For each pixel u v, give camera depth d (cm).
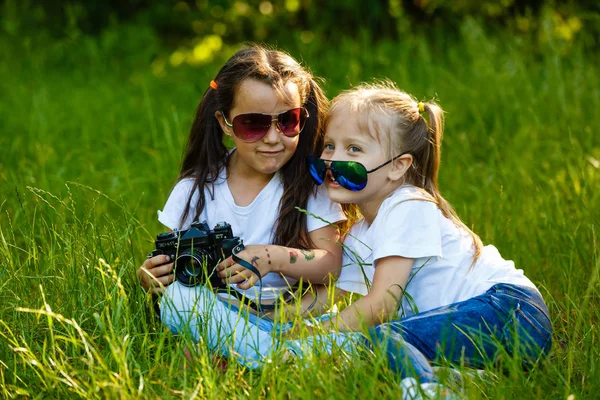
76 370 289
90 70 977
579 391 286
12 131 696
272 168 343
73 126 713
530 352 306
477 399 263
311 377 267
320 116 356
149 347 304
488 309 309
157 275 331
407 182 343
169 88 881
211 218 361
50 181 544
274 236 354
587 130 562
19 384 297
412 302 324
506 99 665
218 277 329
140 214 495
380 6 1016
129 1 1162
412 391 264
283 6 1094
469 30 836
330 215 353
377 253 320
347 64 846
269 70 335
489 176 517
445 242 328
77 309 331
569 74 697
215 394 263
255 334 315
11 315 345
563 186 480
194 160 369
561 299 381
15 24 1099
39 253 384
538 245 423
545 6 927
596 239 404
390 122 330
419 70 778
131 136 695
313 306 344
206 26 1118
